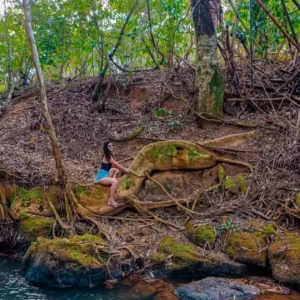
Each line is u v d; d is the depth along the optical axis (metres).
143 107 11.22
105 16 12.54
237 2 12.73
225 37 10.44
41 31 11.75
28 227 8.02
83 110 11.48
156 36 13.30
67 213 8.12
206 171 8.82
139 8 13.65
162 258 6.91
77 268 6.54
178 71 11.34
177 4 11.49
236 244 6.85
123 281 6.63
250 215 7.49
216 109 9.97
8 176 8.93
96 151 10.14
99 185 8.48
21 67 15.52
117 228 7.97
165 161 8.79
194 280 6.61
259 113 10.05
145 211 8.26
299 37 12.17
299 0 12.35
